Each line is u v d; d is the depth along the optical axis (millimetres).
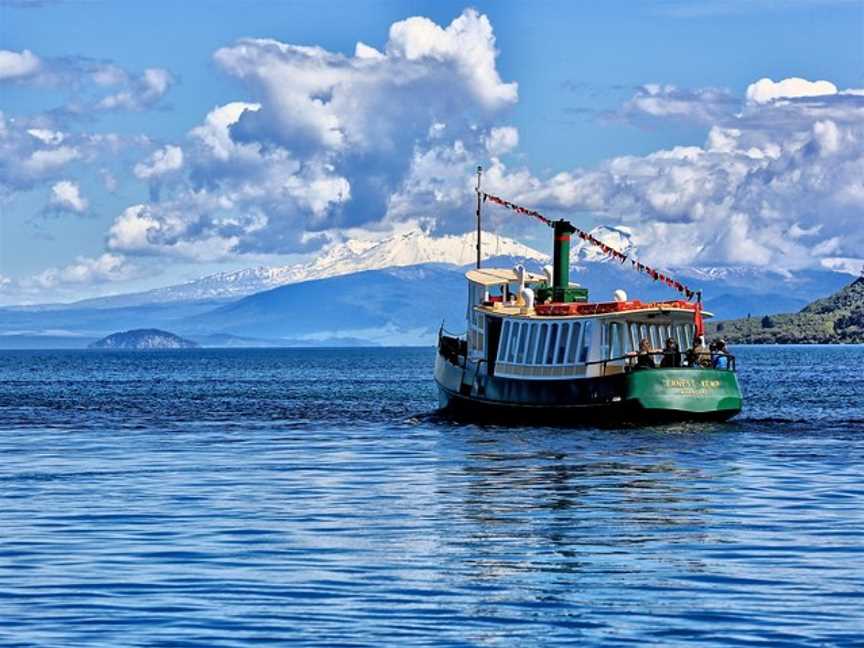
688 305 120375
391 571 58281
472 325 132875
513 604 52312
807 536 66438
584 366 119000
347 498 81688
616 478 89500
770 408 168500
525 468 95438
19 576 57344
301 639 47469
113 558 61312
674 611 51031
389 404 190000
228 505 78938
